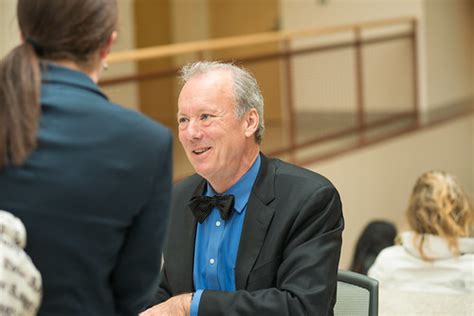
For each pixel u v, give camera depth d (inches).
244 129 88.7
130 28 363.9
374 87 411.5
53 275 60.3
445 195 127.8
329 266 85.0
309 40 428.5
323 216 86.9
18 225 57.9
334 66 405.7
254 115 89.3
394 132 352.2
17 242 57.7
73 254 60.4
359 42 350.0
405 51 407.8
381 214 336.8
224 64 90.6
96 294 62.4
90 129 61.6
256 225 88.6
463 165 428.1
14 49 62.9
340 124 374.6
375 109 412.8
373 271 134.5
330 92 407.8
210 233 92.5
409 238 130.5
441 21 428.1
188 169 271.1
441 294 121.6
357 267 192.2
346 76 402.3
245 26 454.3
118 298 66.1
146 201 63.2
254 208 89.4
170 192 65.6
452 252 126.9
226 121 87.1
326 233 86.5
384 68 409.1
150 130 63.9
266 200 89.2
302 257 84.5
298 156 294.2
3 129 59.3
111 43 65.6
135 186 62.2
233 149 88.0
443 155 401.4
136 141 62.8
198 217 92.0
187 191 97.9
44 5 61.6
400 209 355.3
